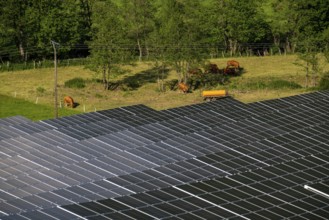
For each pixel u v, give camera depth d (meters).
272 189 58.91
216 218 52.56
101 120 86.38
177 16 137.50
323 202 56.75
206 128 82.44
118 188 59.97
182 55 133.00
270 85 131.12
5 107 121.94
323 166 66.31
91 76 141.38
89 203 53.09
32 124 84.31
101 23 135.88
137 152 73.06
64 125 84.19
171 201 54.78
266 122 82.94
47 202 55.69
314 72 132.38
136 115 88.19
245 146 74.00
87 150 74.69
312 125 82.19
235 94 127.31
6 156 72.56
